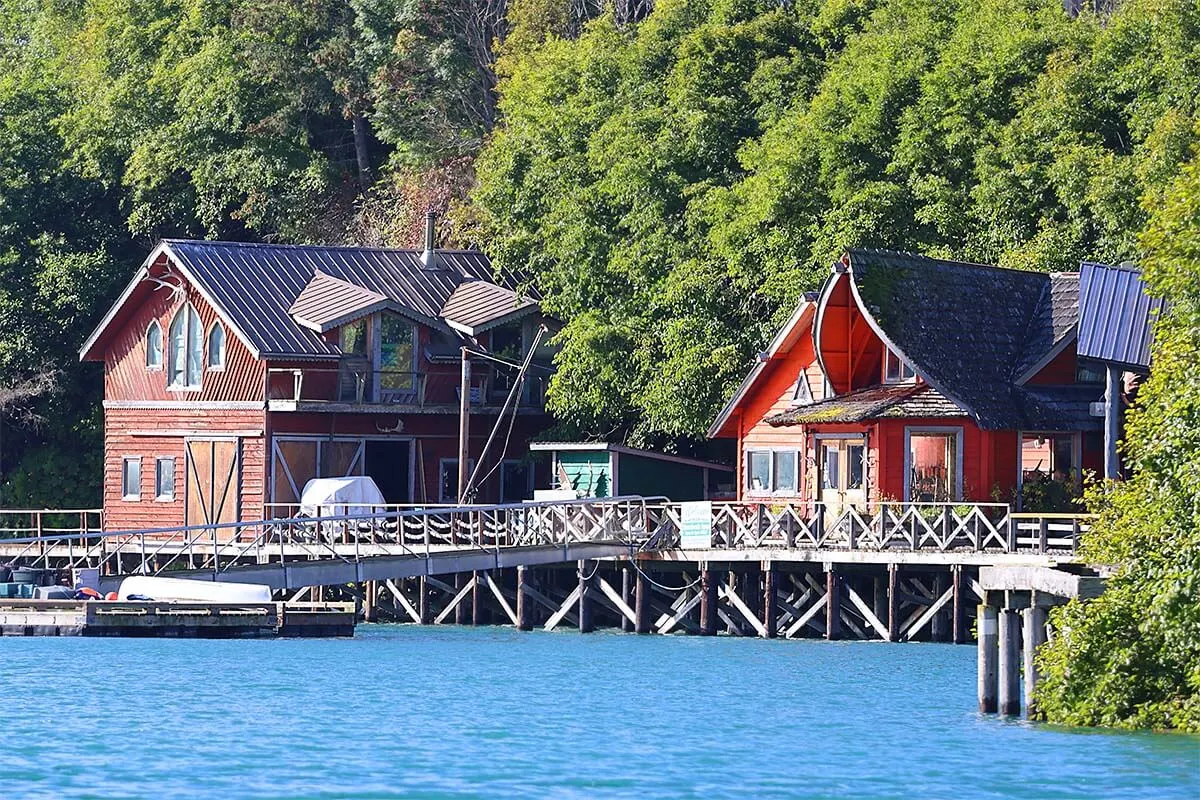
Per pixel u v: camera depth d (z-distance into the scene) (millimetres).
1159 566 117625
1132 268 169875
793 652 173375
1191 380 116250
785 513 185500
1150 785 106062
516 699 142375
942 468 189125
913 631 179625
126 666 161125
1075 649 120750
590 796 104625
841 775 110125
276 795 104438
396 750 119000
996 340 193000
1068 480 188625
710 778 109500
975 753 115438
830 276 192250
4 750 117938
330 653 173500
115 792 105125
